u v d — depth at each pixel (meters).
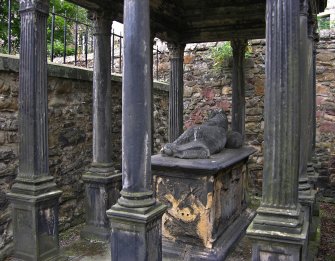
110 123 4.17
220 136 4.07
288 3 2.38
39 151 3.27
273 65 2.42
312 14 3.90
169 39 5.48
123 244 2.59
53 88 4.34
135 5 2.53
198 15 5.52
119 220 2.58
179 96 5.76
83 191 4.87
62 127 4.50
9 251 3.67
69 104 4.61
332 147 6.32
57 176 4.42
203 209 3.49
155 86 6.83
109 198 4.11
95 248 3.84
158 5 4.88
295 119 2.41
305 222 2.70
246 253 3.71
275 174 2.44
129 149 2.59
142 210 2.53
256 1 5.12
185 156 3.65
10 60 3.67
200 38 5.65
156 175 3.68
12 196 3.22
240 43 5.61
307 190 3.47
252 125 6.66
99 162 4.13
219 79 6.95
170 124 5.79
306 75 3.50
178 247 3.57
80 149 4.82
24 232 3.24
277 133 2.42
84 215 4.88
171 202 3.63
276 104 2.42
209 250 3.47
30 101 3.21
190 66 7.16
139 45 2.54
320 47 6.31
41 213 3.23
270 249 2.40
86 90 4.91
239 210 4.50
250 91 6.66
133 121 2.57
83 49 8.19
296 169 2.44
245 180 4.78
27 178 3.24
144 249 2.53
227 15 5.38
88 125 4.97
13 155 3.77
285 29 2.38
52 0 7.50
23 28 3.23
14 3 6.31
